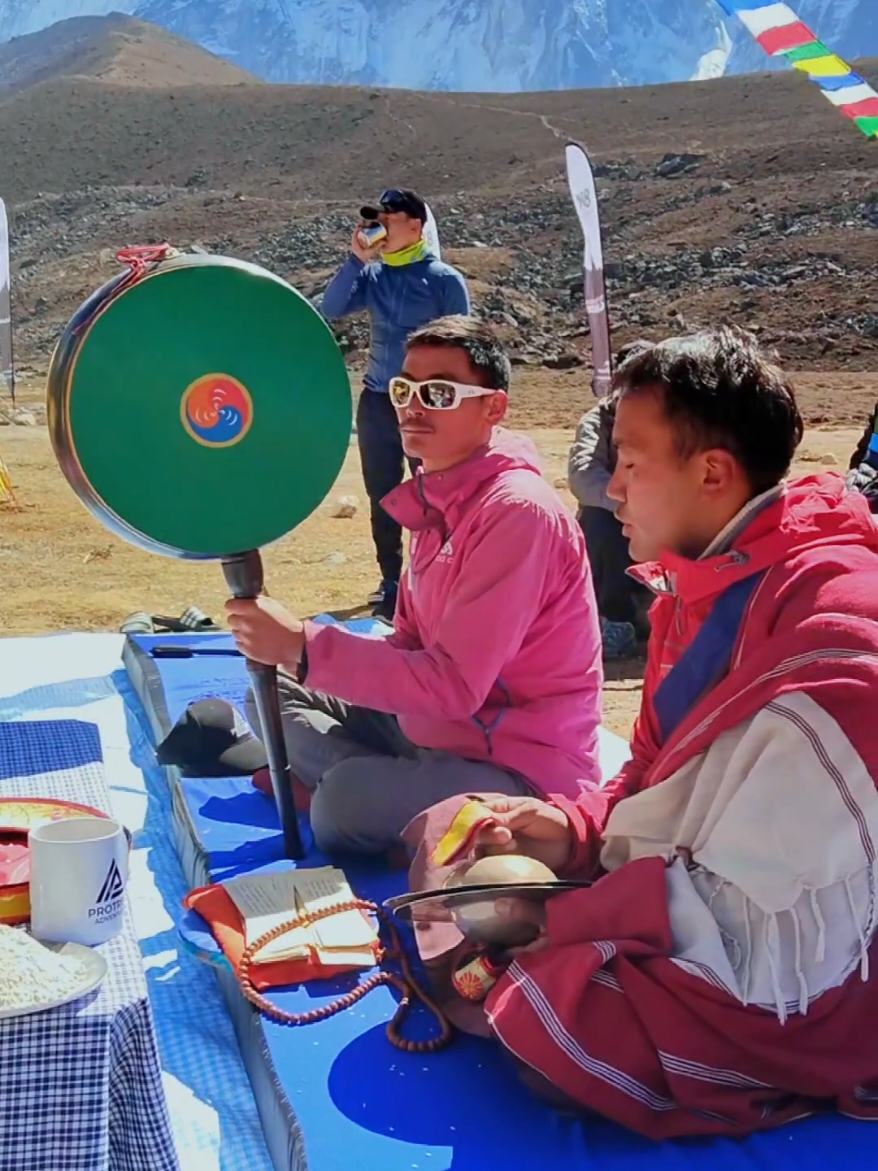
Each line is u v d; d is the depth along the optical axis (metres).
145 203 67.75
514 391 25.64
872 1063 2.46
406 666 3.13
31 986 1.95
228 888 3.14
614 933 2.42
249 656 3.14
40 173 77.12
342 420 3.05
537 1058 2.37
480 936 2.64
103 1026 1.95
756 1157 2.36
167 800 4.14
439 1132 2.44
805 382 25.17
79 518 11.79
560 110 73.44
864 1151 2.38
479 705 3.18
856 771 2.22
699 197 45.47
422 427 3.30
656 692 2.54
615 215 46.09
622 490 2.47
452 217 49.59
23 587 9.21
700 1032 2.37
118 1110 2.04
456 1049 2.68
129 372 2.87
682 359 2.37
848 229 37.94
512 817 2.79
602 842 2.79
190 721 4.05
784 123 62.69
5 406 21.33
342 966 2.91
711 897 2.39
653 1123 2.39
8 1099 1.94
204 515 3.00
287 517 3.06
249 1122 2.66
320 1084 2.57
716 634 2.43
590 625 3.44
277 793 3.43
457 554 3.25
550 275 40.56
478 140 70.94
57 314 50.25
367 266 6.78
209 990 3.10
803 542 2.38
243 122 79.38
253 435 2.97
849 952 2.37
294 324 2.97
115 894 2.16
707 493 2.39
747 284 35.03
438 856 2.81
